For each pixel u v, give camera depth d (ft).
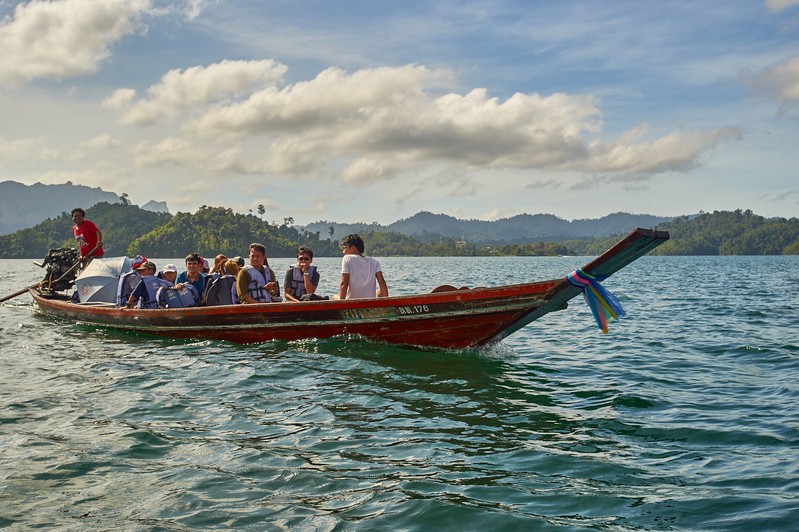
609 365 31.04
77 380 26.81
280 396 23.86
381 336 32.60
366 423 20.49
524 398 23.85
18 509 13.98
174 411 21.95
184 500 14.48
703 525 13.07
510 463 16.88
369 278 33.42
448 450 17.90
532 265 368.48
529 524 13.19
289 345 33.83
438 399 23.48
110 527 13.10
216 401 23.24
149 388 25.26
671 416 21.49
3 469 16.39
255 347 34.04
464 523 13.28
